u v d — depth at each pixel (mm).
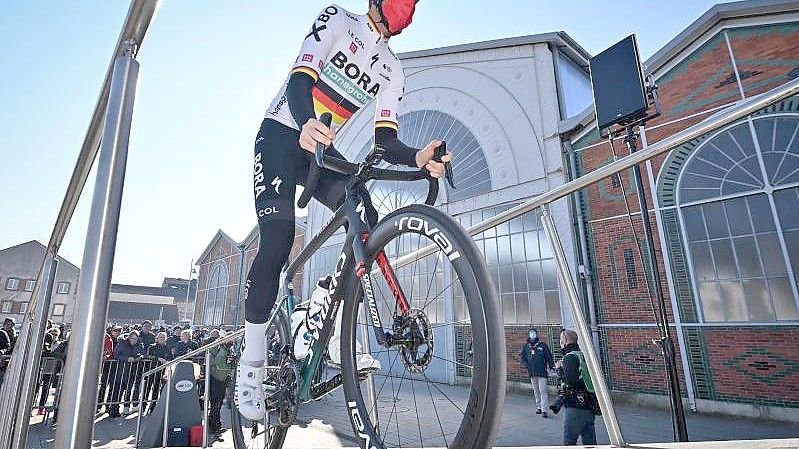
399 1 1540
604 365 8836
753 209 7793
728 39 8484
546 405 7715
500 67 12391
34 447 5773
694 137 1190
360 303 1352
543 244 10312
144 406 7785
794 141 7543
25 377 1425
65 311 46406
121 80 750
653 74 9289
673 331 8164
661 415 7527
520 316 10414
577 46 12188
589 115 9922
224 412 7637
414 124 14156
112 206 678
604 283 9188
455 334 9820
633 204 9078
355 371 1260
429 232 1036
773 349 7211
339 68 1553
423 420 5750
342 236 14047
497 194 11508
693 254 8266
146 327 9164
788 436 5992
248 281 1537
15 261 48406
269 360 1832
